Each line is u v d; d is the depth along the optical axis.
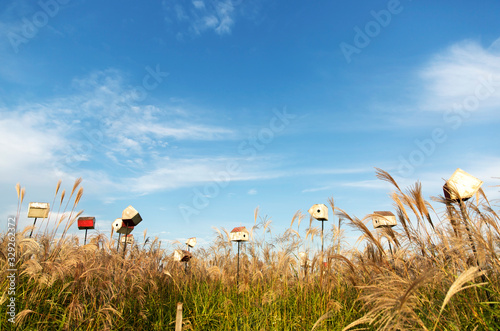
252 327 5.57
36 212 6.73
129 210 7.13
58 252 5.59
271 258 7.35
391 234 4.09
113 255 6.03
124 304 5.38
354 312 4.83
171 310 6.21
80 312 4.57
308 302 5.64
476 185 3.54
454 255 3.46
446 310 3.19
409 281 3.45
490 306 3.10
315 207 7.10
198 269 8.62
